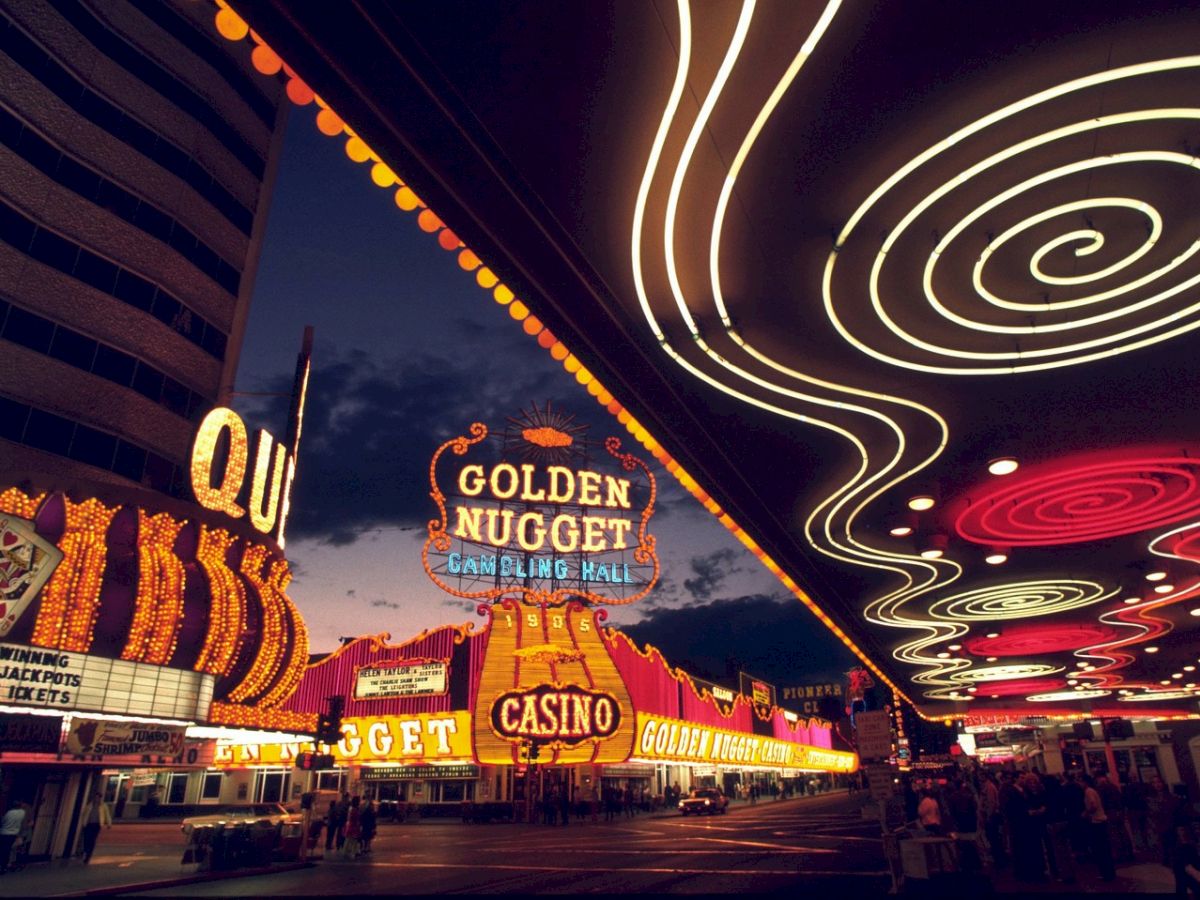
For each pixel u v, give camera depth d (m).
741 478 14.03
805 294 8.80
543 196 7.25
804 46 5.78
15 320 23.84
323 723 21.72
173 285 29.03
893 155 6.88
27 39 25.44
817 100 6.29
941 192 7.29
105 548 20.55
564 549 46.78
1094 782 16.66
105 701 19.70
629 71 5.98
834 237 7.87
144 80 29.44
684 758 51.81
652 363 10.15
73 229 25.91
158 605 20.97
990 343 9.73
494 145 6.64
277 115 36.47
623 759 43.34
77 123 26.66
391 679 44.91
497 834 32.16
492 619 45.03
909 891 11.06
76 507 20.62
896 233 7.79
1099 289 8.70
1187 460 13.02
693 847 23.47
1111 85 6.16
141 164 28.64
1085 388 10.83
